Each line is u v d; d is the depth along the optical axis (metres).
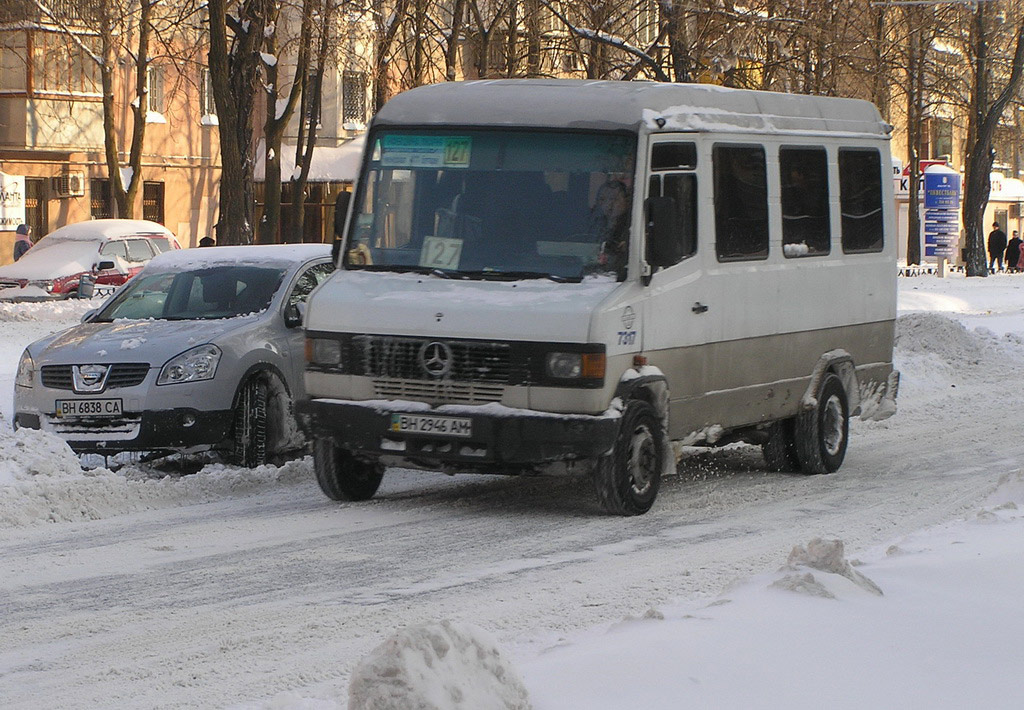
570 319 12.93
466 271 13.77
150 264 18.28
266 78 53.22
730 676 6.97
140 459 16.50
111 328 16.81
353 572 11.19
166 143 62.59
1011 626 8.02
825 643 7.60
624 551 12.07
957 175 73.19
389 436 13.43
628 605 9.99
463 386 13.22
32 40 55.34
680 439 14.35
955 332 29.58
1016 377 27.14
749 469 17.19
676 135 14.18
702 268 14.52
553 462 13.25
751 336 15.40
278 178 53.50
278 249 18.25
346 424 13.61
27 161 57.41
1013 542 10.61
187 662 8.59
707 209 14.62
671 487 15.70
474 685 6.08
